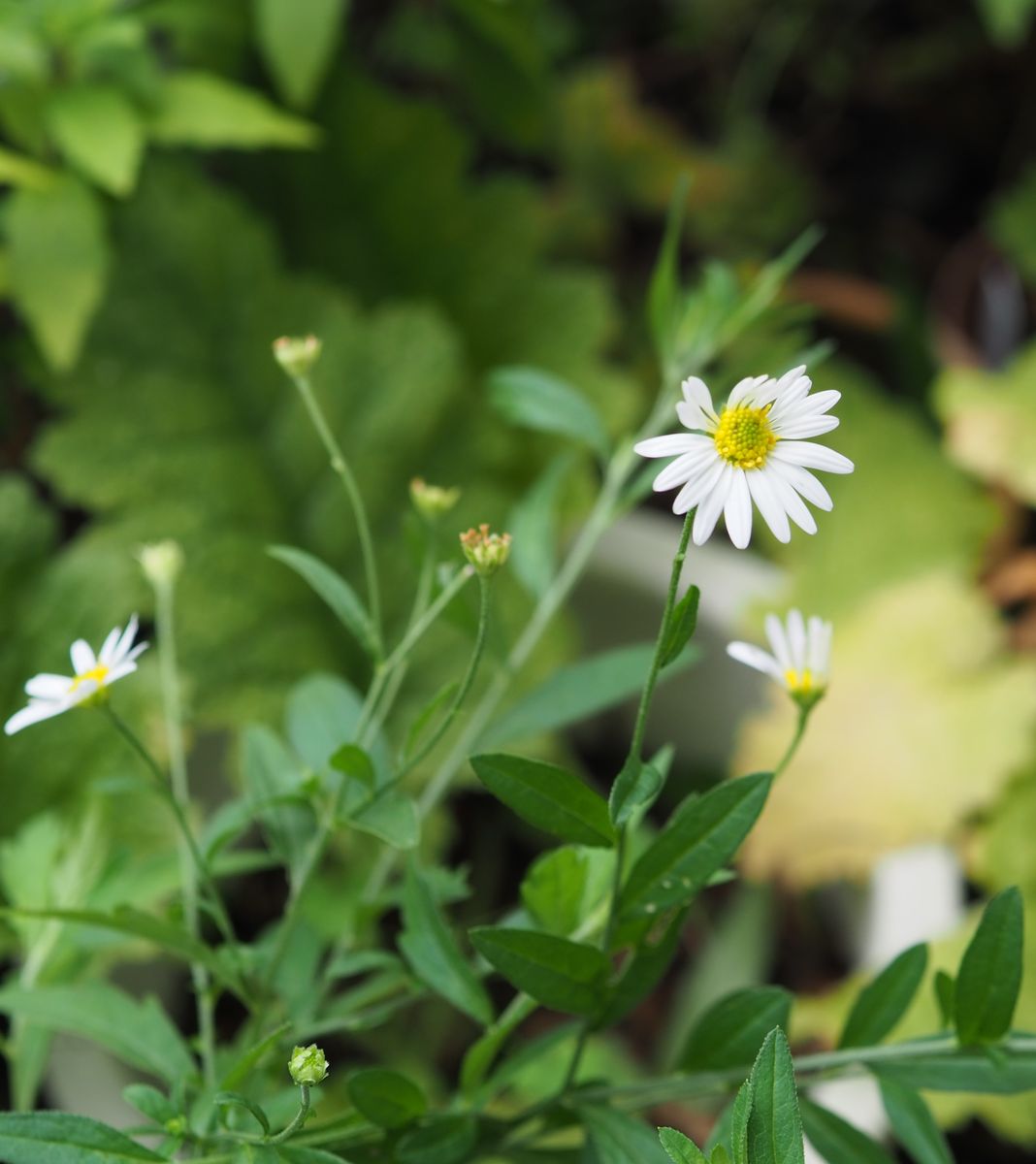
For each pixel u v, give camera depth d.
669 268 0.65
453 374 0.89
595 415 0.65
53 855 0.62
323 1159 0.53
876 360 1.19
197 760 0.82
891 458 1.02
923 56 1.26
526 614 0.85
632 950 0.55
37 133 0.75
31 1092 0.60
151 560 0.60
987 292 1.13
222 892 0.82
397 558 0.87
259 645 0.82
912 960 0.56
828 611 0.95
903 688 0.88
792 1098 0.50
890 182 1.30
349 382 0.89
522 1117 0.57
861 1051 0.56
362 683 0.84
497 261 1.00
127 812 0.73
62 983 0.61
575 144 1.14
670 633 0.51
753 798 0.53
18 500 0.75
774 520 0.50
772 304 1.07
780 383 0.50
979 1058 0.56
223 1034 0.76
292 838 0.59
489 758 0.52
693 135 1.29
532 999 0.55
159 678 0.74
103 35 0.74
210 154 0.97
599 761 0.96
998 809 0.84
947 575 0.93
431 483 0.89
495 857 0.87
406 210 1.00
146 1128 0.54
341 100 0.97
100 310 0.84
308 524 0.87
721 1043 0.56
